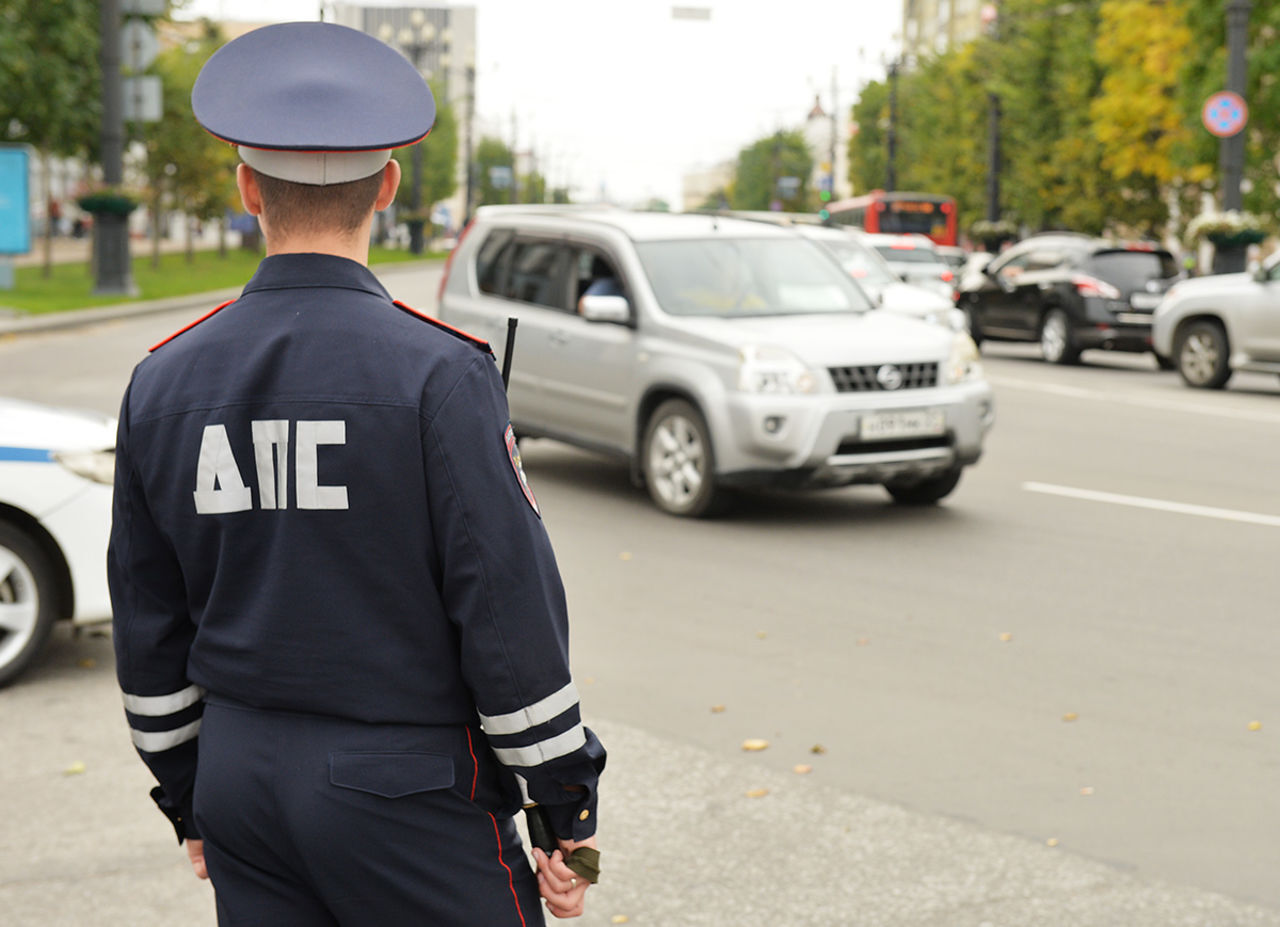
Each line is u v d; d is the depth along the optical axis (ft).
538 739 6.36
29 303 79.46
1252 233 76.07
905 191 212.02
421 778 6.27
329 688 6.25
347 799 6.19
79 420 19.67
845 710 17.75
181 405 6.41
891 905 12.33
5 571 18.44
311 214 6.49
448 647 6.39
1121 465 37.78
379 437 6.19
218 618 6.44
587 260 33.45
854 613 22.61
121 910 12.23
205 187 127.13
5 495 18.28
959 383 30.12
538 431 34.60
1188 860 13.33
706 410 29.48
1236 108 76.02
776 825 14.08
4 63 89.35
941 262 86.79
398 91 6.45
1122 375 65.41
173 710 6.79
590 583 24.47
